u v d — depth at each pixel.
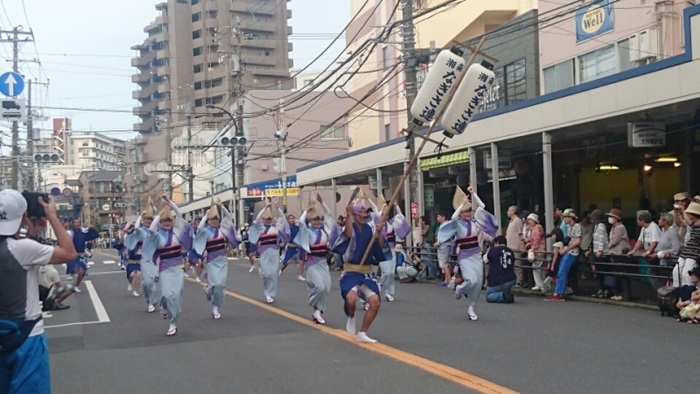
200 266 23.61
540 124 18.22
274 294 17.22
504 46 25.20
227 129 50.22
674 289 12.74
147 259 13.05
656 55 18.80
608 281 15.37
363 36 39.25
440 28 29.73
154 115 79.19
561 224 17.59
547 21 20.83
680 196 13.74
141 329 13.59
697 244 12.28
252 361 9.91
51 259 5.34
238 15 82.00
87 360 10.62
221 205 14.64
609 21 20.73
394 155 26.03
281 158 39.19
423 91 13.42
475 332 11.72
